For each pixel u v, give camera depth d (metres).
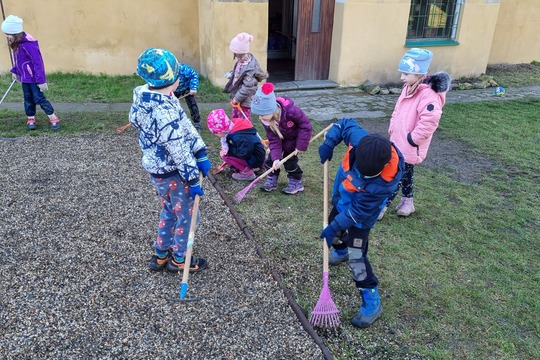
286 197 4.94
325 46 9.77
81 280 3.43
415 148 4.16
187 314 3.15
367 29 9.42
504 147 6.66
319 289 3.51
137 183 5.04
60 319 3.05
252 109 4.34
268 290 3.44
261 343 2.94
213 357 2.81
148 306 3.21
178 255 3.49
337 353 2.94
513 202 5.03
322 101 8.81
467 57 10.55
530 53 12.40
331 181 5.37
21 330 2.94
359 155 2.63
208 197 4.84
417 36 10.15
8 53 9.00
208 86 9.12
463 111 8.39
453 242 4.21
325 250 3.02
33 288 3.32
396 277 3.67
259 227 4.32
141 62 2.78
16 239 3.89
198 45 9.99
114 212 4.40
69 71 9.44
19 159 5.54
